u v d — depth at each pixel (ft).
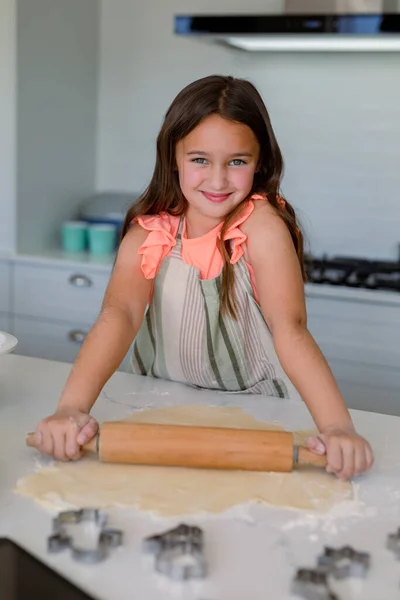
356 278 8.23
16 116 8.59
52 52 9.09
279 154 3.97
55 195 9.49
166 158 4.03
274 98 9.30
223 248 4.06
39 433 3.08
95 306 8.57
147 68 9.87
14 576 2.20
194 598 2.14
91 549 2.32
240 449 3.01
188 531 2.42
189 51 9.61
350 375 7.82
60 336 8.83
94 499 2.74
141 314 4.07
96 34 9.97
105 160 10.30
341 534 2.56
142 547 2.35
